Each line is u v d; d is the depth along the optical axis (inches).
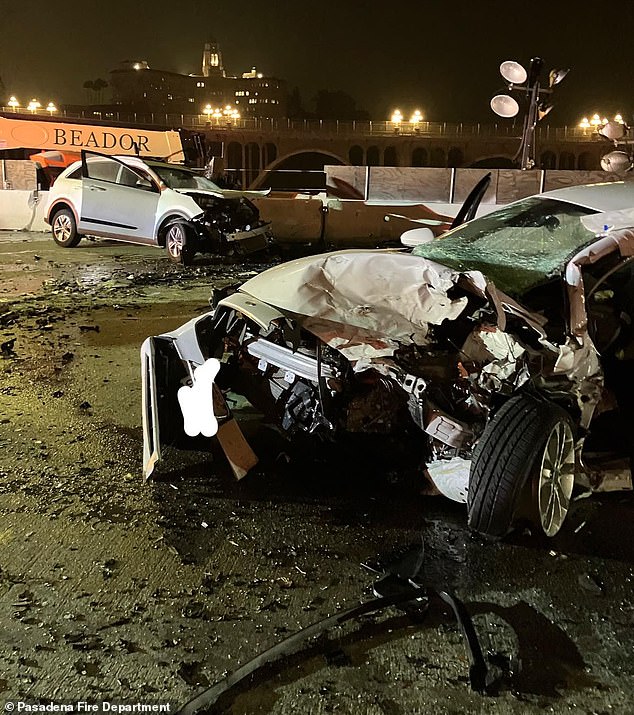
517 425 130.4
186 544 140.2
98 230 559.8
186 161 900.0
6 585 126.3
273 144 3622.0
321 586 126.7
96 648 110.7
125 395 230.1
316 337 152.9
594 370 145.9
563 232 181.5
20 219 739.4
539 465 130.7
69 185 573.3
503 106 601.3
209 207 516.7
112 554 136.5
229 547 139.2
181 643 112.0
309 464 175.3
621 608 120.7
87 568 131.7
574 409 144.4
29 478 168.6
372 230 679.1
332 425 153.6
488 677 103.3
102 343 295.0
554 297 160.1
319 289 161.5
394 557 135.4
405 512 153.1
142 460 179.2
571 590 125.6
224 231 510.9
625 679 104.1
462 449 138.3
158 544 139.9
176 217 519.2
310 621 117.3
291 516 151.3
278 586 126.7
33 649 110.2
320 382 150.1
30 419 208.1
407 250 203.5
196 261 535.2
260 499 158.7
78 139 884.0
